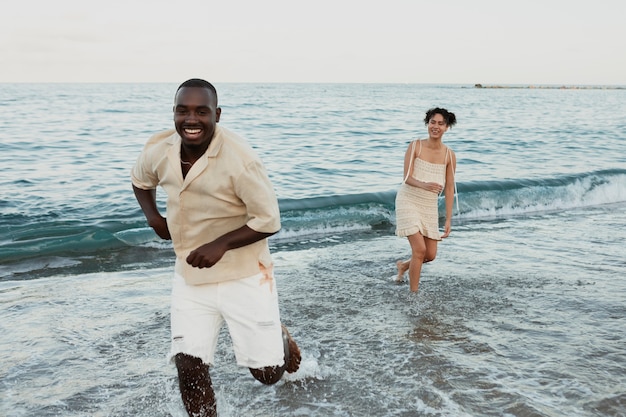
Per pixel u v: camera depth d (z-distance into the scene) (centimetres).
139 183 297
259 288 290
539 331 476
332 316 512
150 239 802
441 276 635
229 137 262
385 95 9538
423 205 574
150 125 2503
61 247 751
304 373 394
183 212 272
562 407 349
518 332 474
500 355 428
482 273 647
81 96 6128
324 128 2536
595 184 1195
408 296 568
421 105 5222
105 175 1270
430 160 571
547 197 1127
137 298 566
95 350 441
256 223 263
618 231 884
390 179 1309
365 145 1933
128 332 478
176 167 265
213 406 296
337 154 1705
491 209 1068
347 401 359
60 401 362
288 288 593
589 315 514
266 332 291
